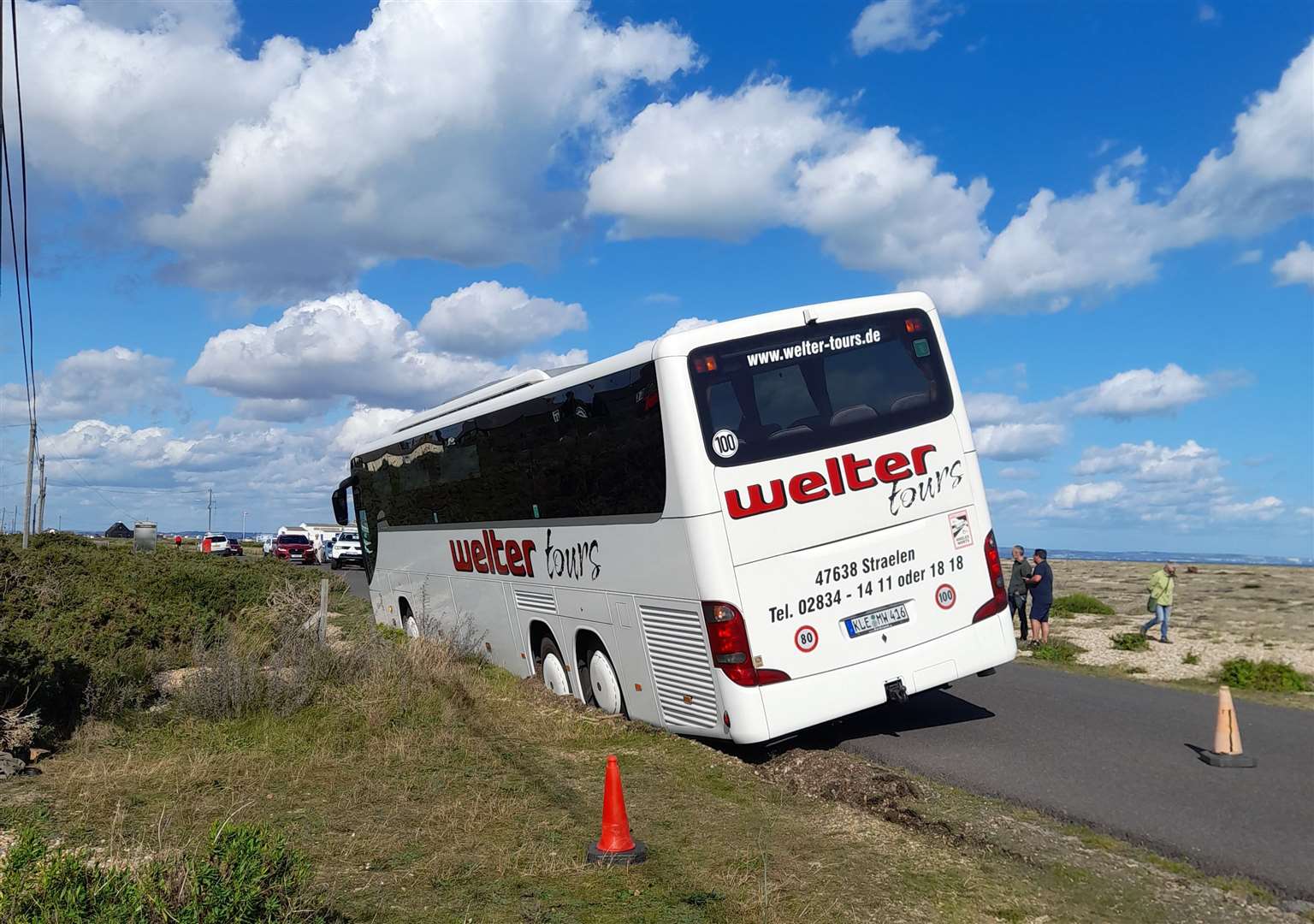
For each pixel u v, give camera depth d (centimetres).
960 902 573
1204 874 619
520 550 1320
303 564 6325
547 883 616
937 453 969
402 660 1348
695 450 901
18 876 451
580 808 792
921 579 952
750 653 891
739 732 894
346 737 1053
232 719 1155
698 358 916
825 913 553
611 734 1062
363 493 2192
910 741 1015
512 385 1362
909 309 986
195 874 475
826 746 1007
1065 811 750
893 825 739
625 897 588
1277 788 805
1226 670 1382
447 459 1575
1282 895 580
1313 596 3045
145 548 3097
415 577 1814
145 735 1085
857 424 945
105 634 1481
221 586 2172
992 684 1381
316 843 702
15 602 1702
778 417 925
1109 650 1784
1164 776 848
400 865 654
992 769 886
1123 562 5912
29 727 995
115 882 460
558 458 1171
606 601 1092
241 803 805
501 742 1039
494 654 1474
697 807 796
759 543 904
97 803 802
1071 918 548
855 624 926
